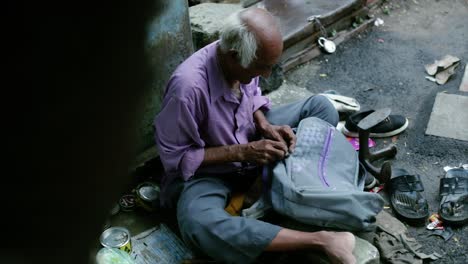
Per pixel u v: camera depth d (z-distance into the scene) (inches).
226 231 85.7
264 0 155.0
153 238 98.7
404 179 106.8
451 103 131.3
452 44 154.6
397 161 116.8
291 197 88.0
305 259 89.6
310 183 89.5
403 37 157.8
